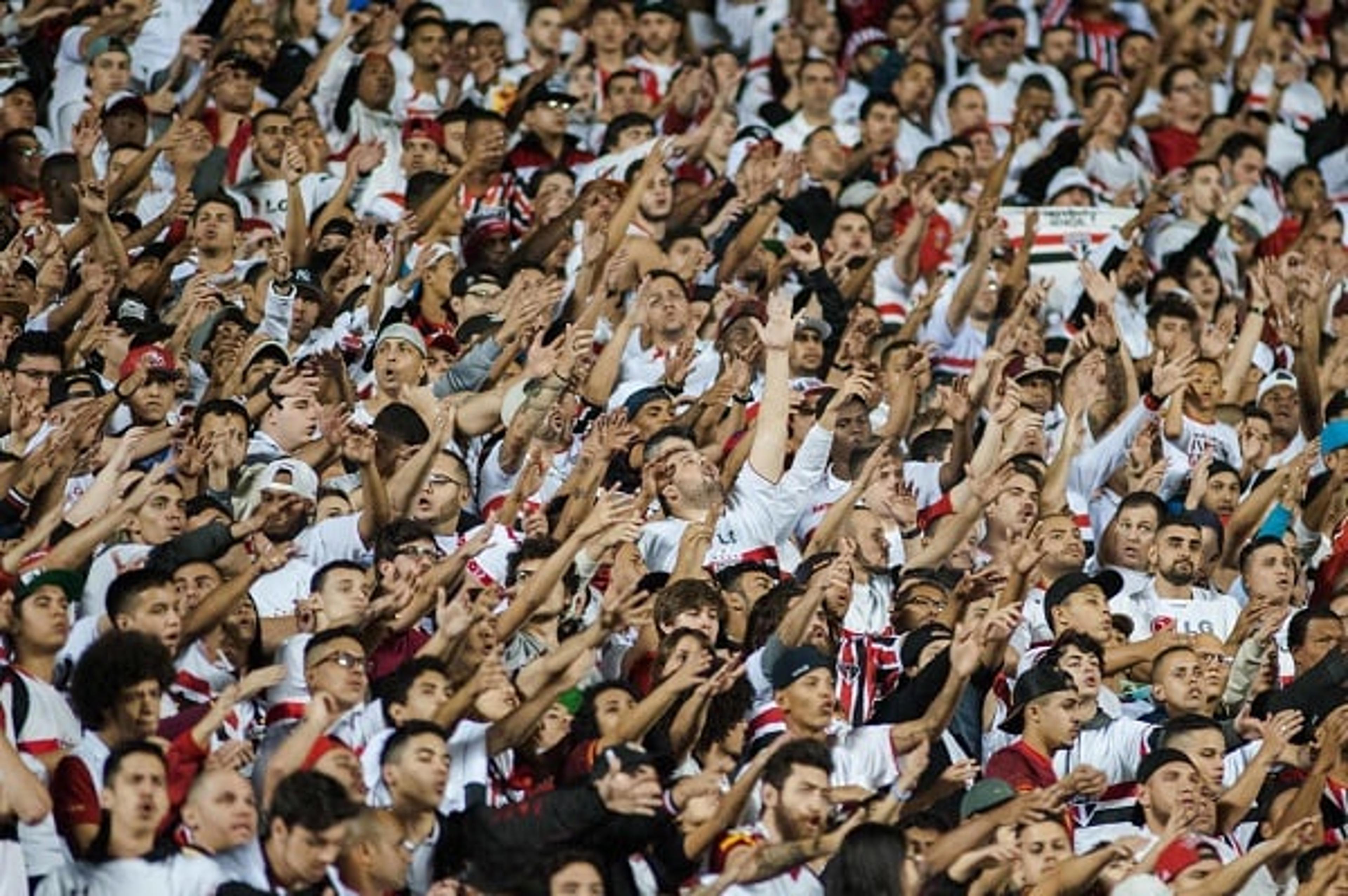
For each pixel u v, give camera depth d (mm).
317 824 33062
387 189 57656
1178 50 71375
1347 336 57656
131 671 34750
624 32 65562
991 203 58844
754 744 38344
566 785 35500
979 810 37219
